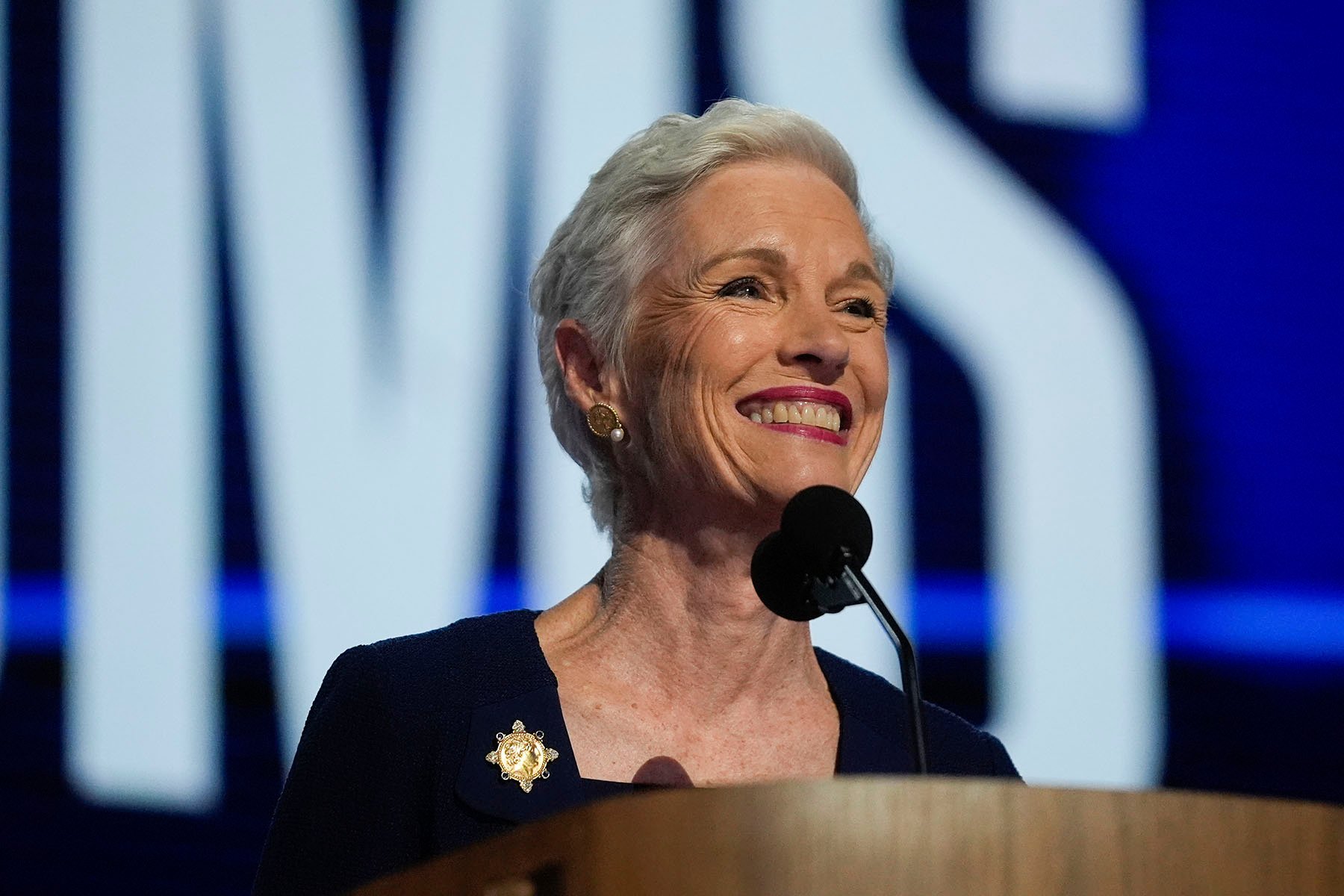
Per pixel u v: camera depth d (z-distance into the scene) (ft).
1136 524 46.65
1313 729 46.78
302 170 42.98
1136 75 48.49
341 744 23.90
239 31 43.24
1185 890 14.74
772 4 45.91
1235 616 47.09
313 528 42.19
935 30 47.09
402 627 42.14
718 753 24.30
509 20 44.24
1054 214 47.26
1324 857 15.07
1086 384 46.83
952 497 45.78
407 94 43.52
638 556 25.00
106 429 42.01
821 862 14.49
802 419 24.25
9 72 42.60
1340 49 49.80
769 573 20.94
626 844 14.74
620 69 44.68
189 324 42.39
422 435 42.68
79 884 41.24
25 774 41.32
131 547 41.86
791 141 25.61
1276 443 47.91
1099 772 45.62
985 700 45.21
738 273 24.52
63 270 42.24
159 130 42.83
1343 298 48.67
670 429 24.44
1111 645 46.19
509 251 43.52
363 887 16.19
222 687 41.91
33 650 41.50
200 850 41.55
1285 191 48.88
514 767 23.06
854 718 25.32
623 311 25.25
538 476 43.04
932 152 46.57
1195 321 47.93
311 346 42.57
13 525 41.50
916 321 46.14
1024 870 14.53
